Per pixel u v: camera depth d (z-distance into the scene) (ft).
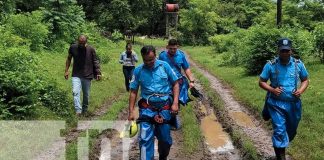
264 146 26.76
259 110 36.19
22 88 30.45
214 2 168.04
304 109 33.83
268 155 24.68
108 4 148.05
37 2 85.10
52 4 75.00
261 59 59.47
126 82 46.47
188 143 26.50
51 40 70.28
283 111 21.97
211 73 69.67
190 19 158.40
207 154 25.20
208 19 158.40
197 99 43.32
